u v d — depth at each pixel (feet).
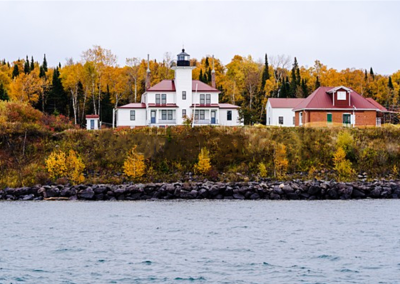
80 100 653.30
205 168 377.71
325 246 205.05
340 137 402.31
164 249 201.98
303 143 406.82
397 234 225.97
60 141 411.13
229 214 280.10
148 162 390.42
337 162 385.09
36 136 411.95
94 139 410.11
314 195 341.82
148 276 167.22
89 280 163.73
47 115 540.11
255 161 393.50
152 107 518.78
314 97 472.03
